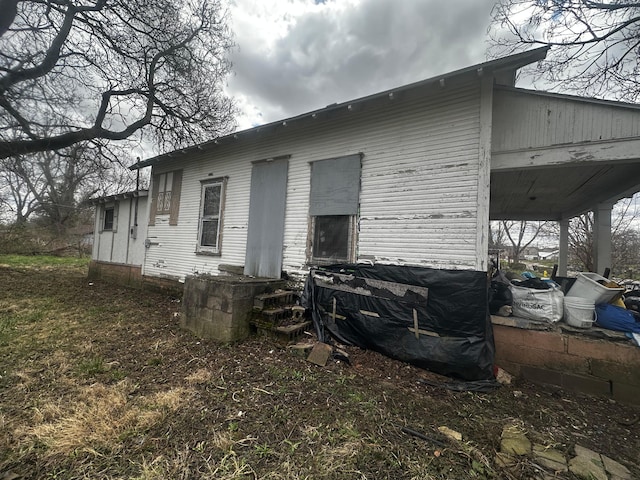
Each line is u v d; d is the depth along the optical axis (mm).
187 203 7184
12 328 4277
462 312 3334
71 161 9188
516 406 2744
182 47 8633
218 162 6641
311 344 3844
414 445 2033
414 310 3625
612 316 3150
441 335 3426
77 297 6629
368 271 4074
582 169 3947
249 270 5820
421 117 4172
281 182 5535
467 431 2262
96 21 7078
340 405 2514
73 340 3896
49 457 1793
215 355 3527
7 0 6375
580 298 3305
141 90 8938
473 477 1752
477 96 3754
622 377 2941
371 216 4512
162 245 7656
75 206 22547
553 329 3270
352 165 4719
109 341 3914
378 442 2035
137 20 7480
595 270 5539
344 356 3553
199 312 4266
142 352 3570
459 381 3193
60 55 7223
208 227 6730
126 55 7777
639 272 10875
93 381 2797
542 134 3469
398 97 4188
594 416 2652
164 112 9758
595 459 2004
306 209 5188
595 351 3062
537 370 3283
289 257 5320
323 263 4898
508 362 3428
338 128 4930
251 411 2365
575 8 4973
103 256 9578
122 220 9055
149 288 7785
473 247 3682
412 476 1730
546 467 1889
